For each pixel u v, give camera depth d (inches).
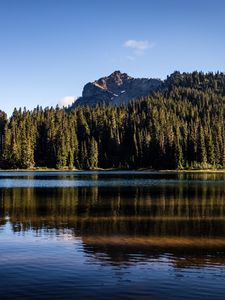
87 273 720.3
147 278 693.9
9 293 626.8
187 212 1480.1
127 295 618.5
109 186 2802.7
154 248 905.5
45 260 804.0
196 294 622.8
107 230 1122.0
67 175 4768.7
